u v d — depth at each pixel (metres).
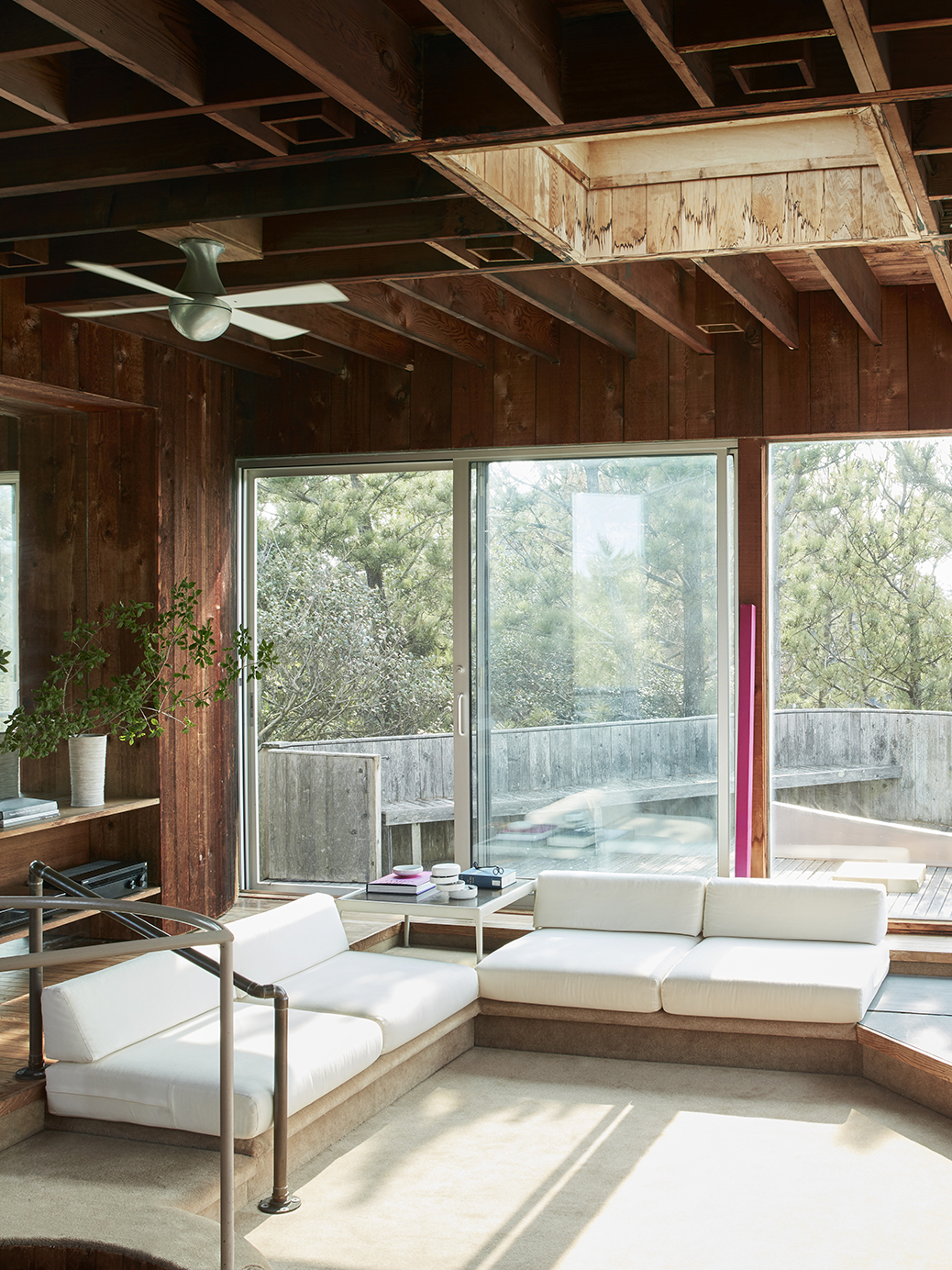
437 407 6.58
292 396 6.85
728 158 3.94
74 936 5.99
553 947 5.21
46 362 5.21
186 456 6.33
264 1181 3.78
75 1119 3.84
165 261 4.42
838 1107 4.38
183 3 2.84
